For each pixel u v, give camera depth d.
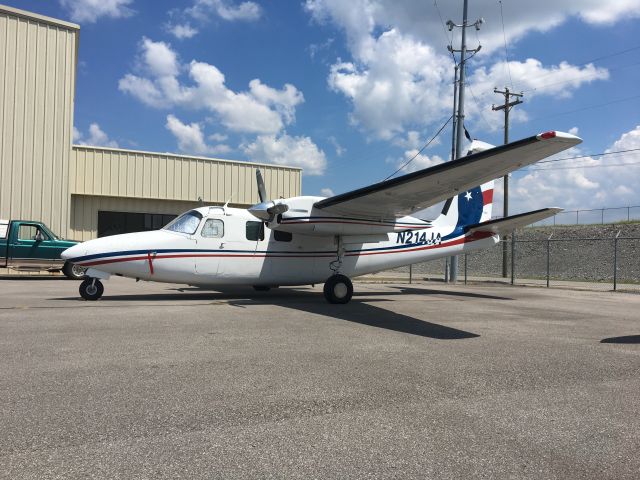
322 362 5.02
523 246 34.00
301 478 2.53
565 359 5.40
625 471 2.67
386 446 2.95
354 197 9.66
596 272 27.97
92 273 9.93
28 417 3.27
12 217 19.39
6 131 19.39
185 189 23.77
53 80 20.27
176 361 4.94
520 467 2.70
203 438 3.00
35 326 6.80
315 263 11.44
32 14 19.86
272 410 3.54
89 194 21.80
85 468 2.56
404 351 5.64
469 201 13.50
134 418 3.30
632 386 4.35
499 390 4.16
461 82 21.36
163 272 10.22
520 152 7.52
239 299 11.06
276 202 10.00
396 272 33.91
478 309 10.24
